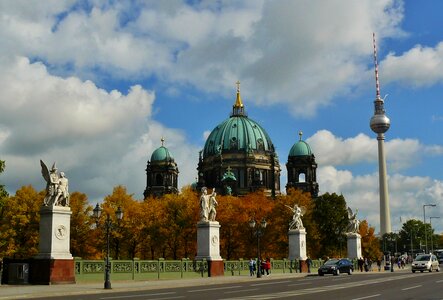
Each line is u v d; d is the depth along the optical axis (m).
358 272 89.56
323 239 133.38
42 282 48.53
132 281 55.78
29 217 93.12
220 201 126.38
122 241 108.69
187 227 116.50
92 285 48.47
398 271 94.94
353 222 106.88
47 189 50.69
